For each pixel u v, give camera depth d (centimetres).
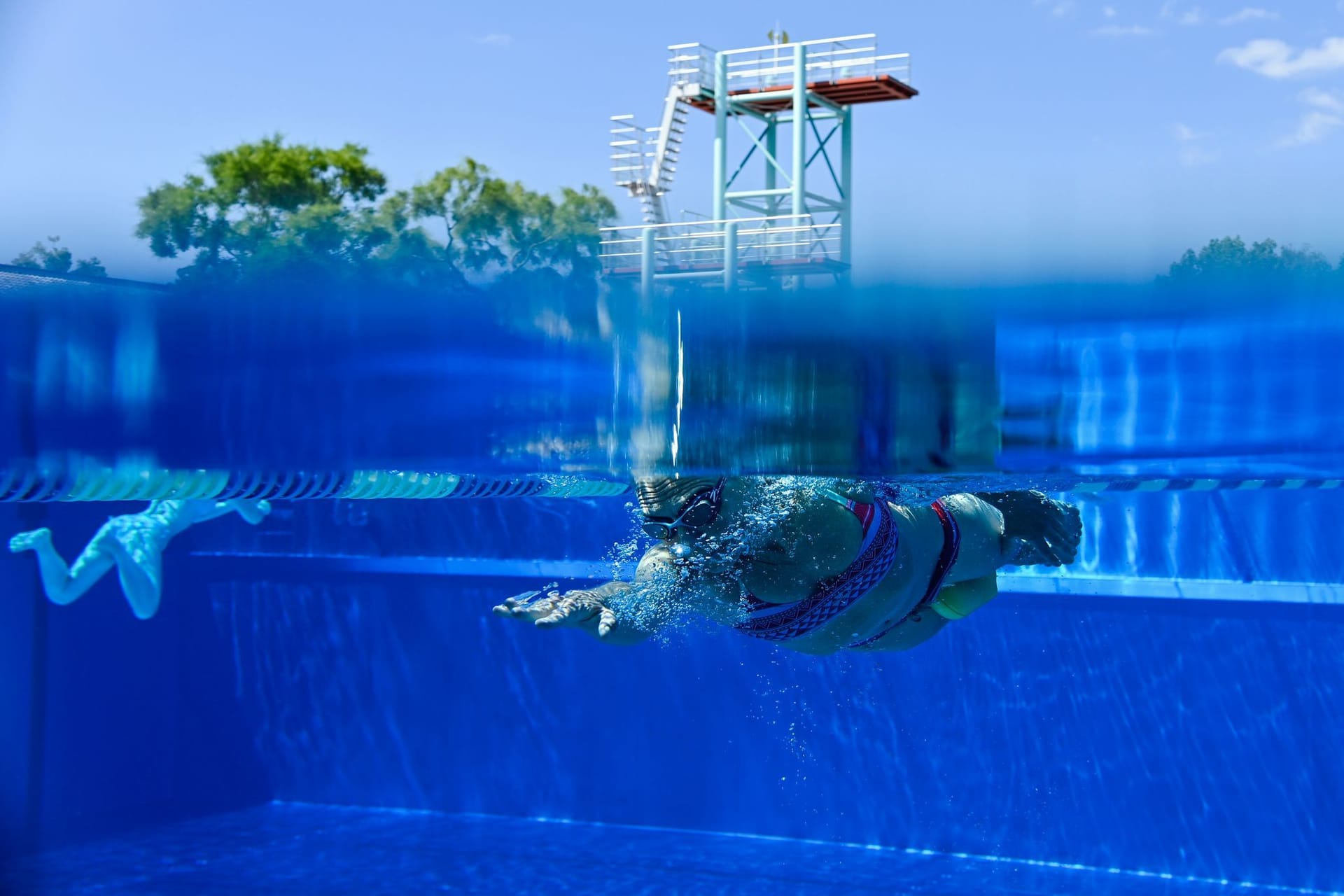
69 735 1074
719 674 1010
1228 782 870
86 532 1084
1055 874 891
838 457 393
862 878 887
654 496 351
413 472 500
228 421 405
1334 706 839
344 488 500
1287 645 853
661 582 360
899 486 452
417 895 871
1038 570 931
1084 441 435
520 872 915
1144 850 892
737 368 374
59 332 371
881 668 966
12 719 1025
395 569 1096
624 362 384
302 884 900
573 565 1034
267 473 464
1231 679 870
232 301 382
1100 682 906
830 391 379
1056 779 918
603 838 1002
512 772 1068
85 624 1092
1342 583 847
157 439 404
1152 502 900
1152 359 366
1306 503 858
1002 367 368
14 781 1022
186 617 1176
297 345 392
